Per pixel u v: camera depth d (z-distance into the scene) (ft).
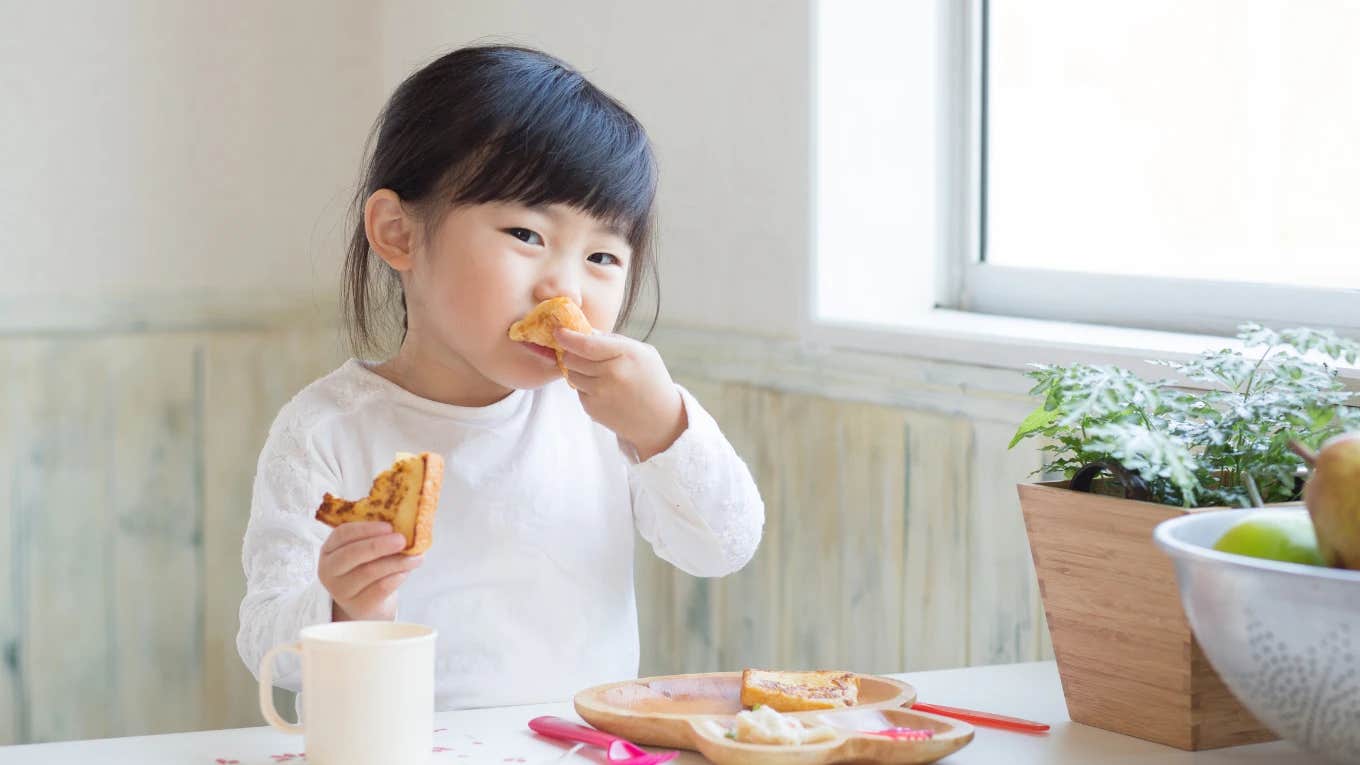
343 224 8.30
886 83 5.52
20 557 7.61
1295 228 4.54
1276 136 4.60
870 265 5.54
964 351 4.62
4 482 7.54
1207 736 2.74
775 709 2.88
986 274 5.48
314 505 3.72
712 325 6.06
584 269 3.72
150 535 7.89
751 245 5.79
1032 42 5.42
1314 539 2.42
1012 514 4.50
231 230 8.01
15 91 7.44
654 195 3.93
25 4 7.43
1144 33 5.04
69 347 7.64
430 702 2.58
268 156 8.10
